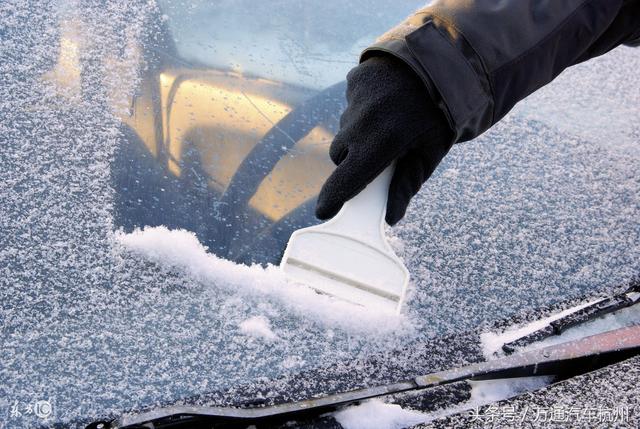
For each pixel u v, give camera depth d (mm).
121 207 1168
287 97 1283
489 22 1167
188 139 1225
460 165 1281
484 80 1173
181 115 1239
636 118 1376
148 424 1038
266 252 1180
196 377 1092
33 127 1191
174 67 1271
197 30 1310
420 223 1228
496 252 1222
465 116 1163
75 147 1189
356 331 1144
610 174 1311
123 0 1304
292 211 1211
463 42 1162
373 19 1382
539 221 1255
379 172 1164
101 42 1265
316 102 1288
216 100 1260
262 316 1136
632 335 1153
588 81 1406
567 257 1231
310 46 1335
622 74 1426
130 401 1071
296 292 1150
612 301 1185
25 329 1087
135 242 1145
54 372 1073
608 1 1225
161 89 1251
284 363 1112
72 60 1243
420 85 1166
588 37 1232
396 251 1201
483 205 1255
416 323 1158
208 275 1145
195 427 1056
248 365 1105
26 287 1106
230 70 1286
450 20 1163
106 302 1113
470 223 1239
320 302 1150
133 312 1113
